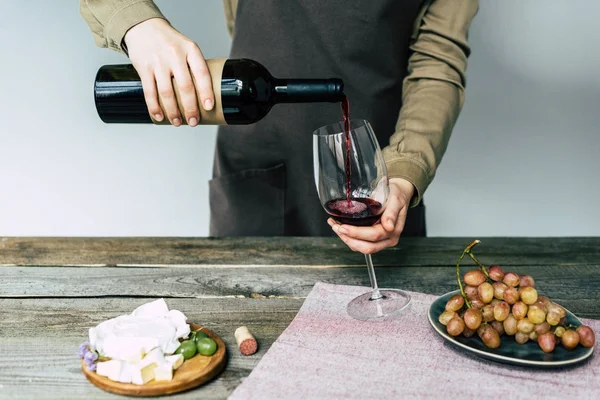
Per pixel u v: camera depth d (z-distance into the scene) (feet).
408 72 5.39
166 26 3.79
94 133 9.35
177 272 4.21
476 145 8.96
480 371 2.99
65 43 9.03
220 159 6.02
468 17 4.90
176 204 9.61
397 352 3.17
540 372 2.96
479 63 8.66
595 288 3.93
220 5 8.59
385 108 5.41
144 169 9.47
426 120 4.44
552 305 3.03
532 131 8.89
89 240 4.80
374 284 3.78
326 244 4.70
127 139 9.35
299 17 5.18
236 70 3.60
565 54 8.57
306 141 5.55
